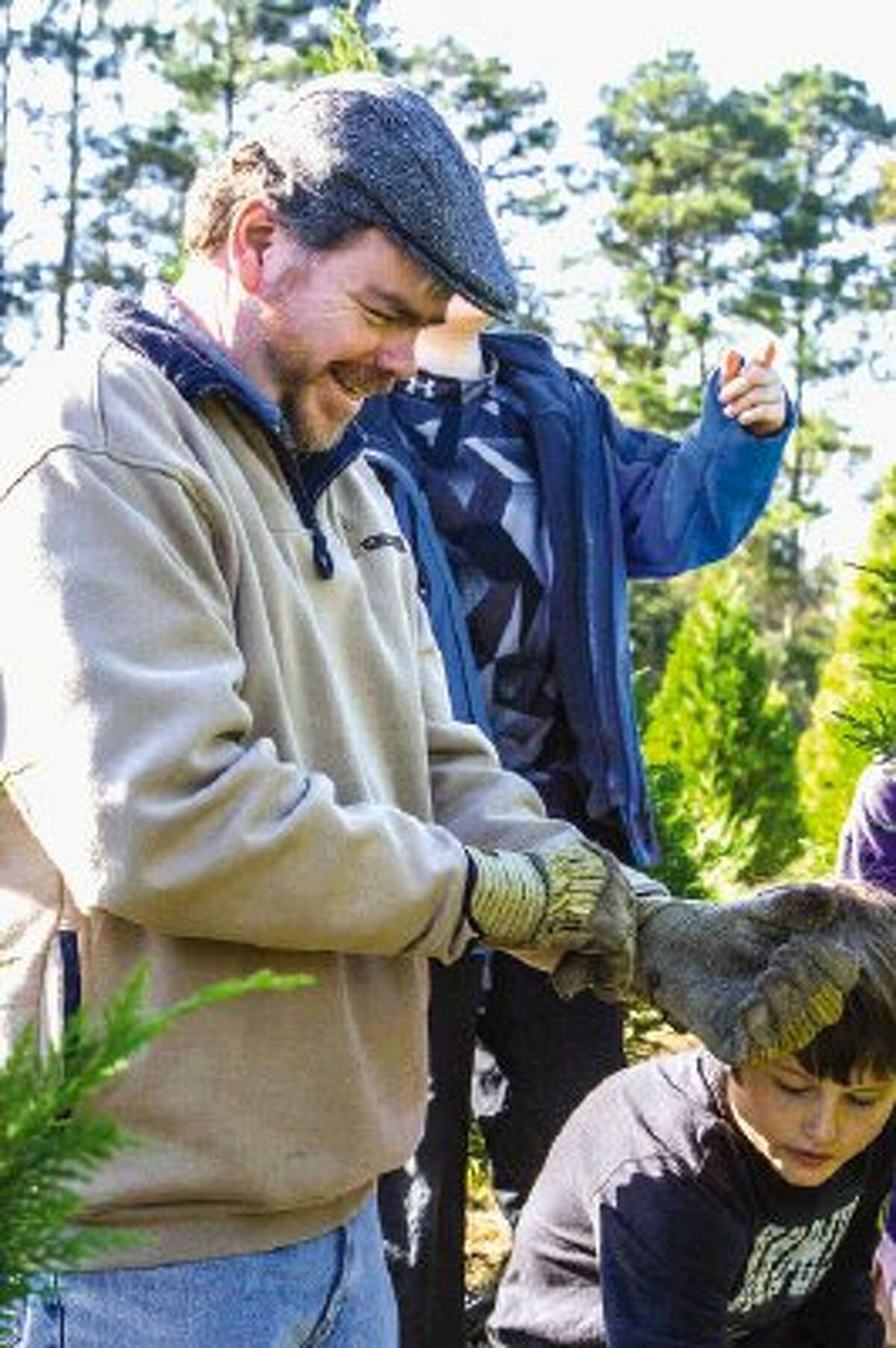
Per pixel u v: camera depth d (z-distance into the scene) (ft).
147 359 7.91
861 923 8.94
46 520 7.50
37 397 7.77
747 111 175.32
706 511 13.70
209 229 8.19
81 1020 4.62
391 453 13.04
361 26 18.61
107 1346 7.93
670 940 8.32
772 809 51.62
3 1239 4.56
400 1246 12.43
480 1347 15.55
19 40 134.72
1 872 7.95
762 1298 9.93
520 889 7.98
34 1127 4.50
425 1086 8.79
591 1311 9.66
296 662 8.16
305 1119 8.09
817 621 152.25
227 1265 8.04
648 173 172.45
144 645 7.43
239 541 7.91
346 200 7.84
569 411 13.52
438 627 12.59
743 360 13.65
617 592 13.41
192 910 7.47
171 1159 7.82
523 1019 13.28
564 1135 10.10
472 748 9.32
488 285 8.00
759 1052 8.08
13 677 7.50
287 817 7.48
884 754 13.29
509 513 13.19
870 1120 9.21
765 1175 9.39
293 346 8.05
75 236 135.74
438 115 8.19
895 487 46.29
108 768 7.31
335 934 7.71
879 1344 10.66
